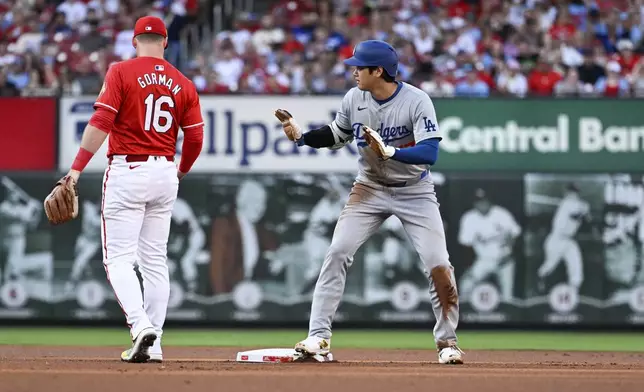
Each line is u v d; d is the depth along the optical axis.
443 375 22.56
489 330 52.66
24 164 52.25
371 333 50.69
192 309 52.09
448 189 52.19
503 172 52.38
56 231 52.16
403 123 26.28
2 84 58.12
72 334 48.28
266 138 52.41
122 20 64.00
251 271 52.16
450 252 52.22
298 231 52.12
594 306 52.22
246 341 44.31
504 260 52.19
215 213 52.22
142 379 21.39
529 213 52.25
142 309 25.28
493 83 58.28
